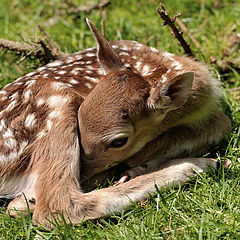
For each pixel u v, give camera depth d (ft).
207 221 23.98
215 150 31.14
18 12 49.55
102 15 46.60
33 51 38.17
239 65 38.47
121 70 28.27
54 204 26.43
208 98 30.12
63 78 30.37
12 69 40.73
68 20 46.93
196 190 26.86
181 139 30.48
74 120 27.81
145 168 29.76
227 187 26.45
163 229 24.43
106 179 29.30
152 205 25.99
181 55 37.40
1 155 27.63
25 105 28.22
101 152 27.40
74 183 26.96
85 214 26.32
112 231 24.88
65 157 27.17
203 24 43.47
